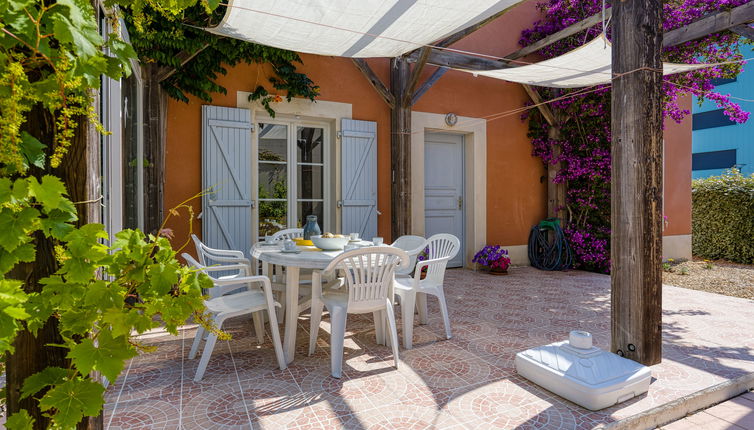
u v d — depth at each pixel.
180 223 4.41
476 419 1.95
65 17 0.78
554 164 6.57
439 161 6.25
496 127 6.40
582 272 6.05
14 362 1.06
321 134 5.34
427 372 2.49
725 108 5.31
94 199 1.13
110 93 2.41
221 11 3.57
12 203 0.80
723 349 2.84
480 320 3.58
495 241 6.41
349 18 2.83
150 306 0.99
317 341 3.08
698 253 7.59
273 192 5.06
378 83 5.36
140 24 1.15
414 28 3.03
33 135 1.02
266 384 2.32
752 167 12.52
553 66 4.09
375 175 5.40
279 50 4.60
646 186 2.41
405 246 3.86
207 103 4.55
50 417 1.03
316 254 2.79
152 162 4.11
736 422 2.07
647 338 2.43
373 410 2.03
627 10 2.42
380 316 2.97
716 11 4.58
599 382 2.07
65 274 1.02
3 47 0.80
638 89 2.39
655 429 2.02
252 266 3.62
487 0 2.63
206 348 2.38
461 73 6.11
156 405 2.07
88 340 0.96
